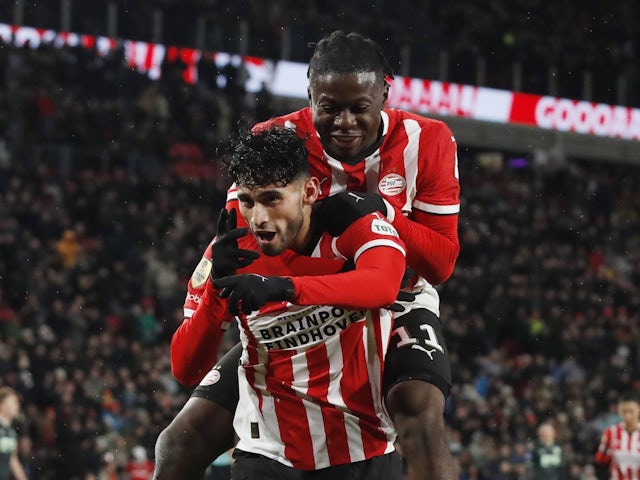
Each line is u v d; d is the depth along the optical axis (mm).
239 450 4387
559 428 15102
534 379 17234
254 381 4289
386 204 4164
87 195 17922
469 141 25797
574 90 26625
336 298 3637
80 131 19375
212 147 20609
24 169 17969
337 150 4188
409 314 4543
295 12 23422
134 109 20172
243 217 3988
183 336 4188
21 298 15258
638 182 27234
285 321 4086
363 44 4137
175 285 16875
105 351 14328
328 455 4238
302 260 4008
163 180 19031
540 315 19484
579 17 27391
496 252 21703
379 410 4293
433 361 4309
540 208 24312
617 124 27188
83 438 12359
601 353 18938
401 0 25156
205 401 4500
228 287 3541
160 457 4422
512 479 13695
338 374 4176
